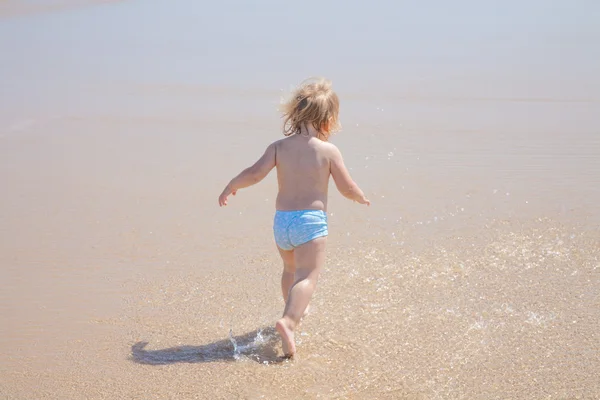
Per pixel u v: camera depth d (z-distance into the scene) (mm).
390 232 5316
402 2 15352
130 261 5004
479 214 5559
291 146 4062
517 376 3529
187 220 5691
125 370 3689
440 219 5504
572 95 8688
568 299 4262
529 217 5453
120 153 7301
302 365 3689
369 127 7789
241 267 4883
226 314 4273
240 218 5727
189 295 4512
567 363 3623
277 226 4012
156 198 6145
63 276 4793
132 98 9203
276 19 13945
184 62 10883
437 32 12406
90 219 5738
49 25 14133
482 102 8547
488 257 4852
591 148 6945
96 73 10453
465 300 4312
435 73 9828
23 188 6406
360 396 3404
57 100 9180
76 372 3678
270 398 3404
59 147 7508
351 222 5520
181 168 6836
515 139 7285
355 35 12273
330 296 4414
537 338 3865
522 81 9336
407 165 6672
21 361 3787
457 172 6461
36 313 4301
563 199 5766
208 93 9305
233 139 7641
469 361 3676
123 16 14898
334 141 7391
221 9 15359
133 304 4410
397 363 3684
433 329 4000
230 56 11148
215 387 3514
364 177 6414
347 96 8891
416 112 8258
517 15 13648
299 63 10547
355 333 3990
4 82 10078
